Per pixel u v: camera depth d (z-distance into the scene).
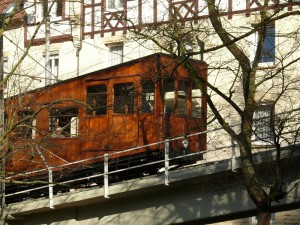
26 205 29.56
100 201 28.28
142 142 29.33
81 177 30.84
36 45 41.81
